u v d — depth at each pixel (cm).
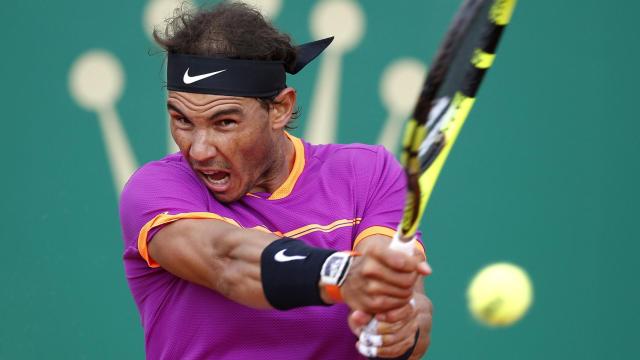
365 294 814
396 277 799
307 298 852
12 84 1873
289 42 1037
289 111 1033
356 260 831
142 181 1011
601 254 1908
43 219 1873
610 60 1908
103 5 1869
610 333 1909
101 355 1875
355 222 1041
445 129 830
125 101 1872
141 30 1872
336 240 1023
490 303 1767
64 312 1873
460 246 1884
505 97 1898
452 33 777
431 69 780
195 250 939
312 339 1000
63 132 1875
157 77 1875
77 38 1873
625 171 1911
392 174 1066
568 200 1903
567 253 1902
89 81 1875
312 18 1862
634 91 1909
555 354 1900
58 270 1872
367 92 1864
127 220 1009
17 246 1873
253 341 995
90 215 1877
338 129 1861
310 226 1021
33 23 1870
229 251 916
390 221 1037
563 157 1903
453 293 1880
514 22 1897
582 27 1903
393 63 1862
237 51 970
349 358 1021
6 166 1870
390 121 1864
